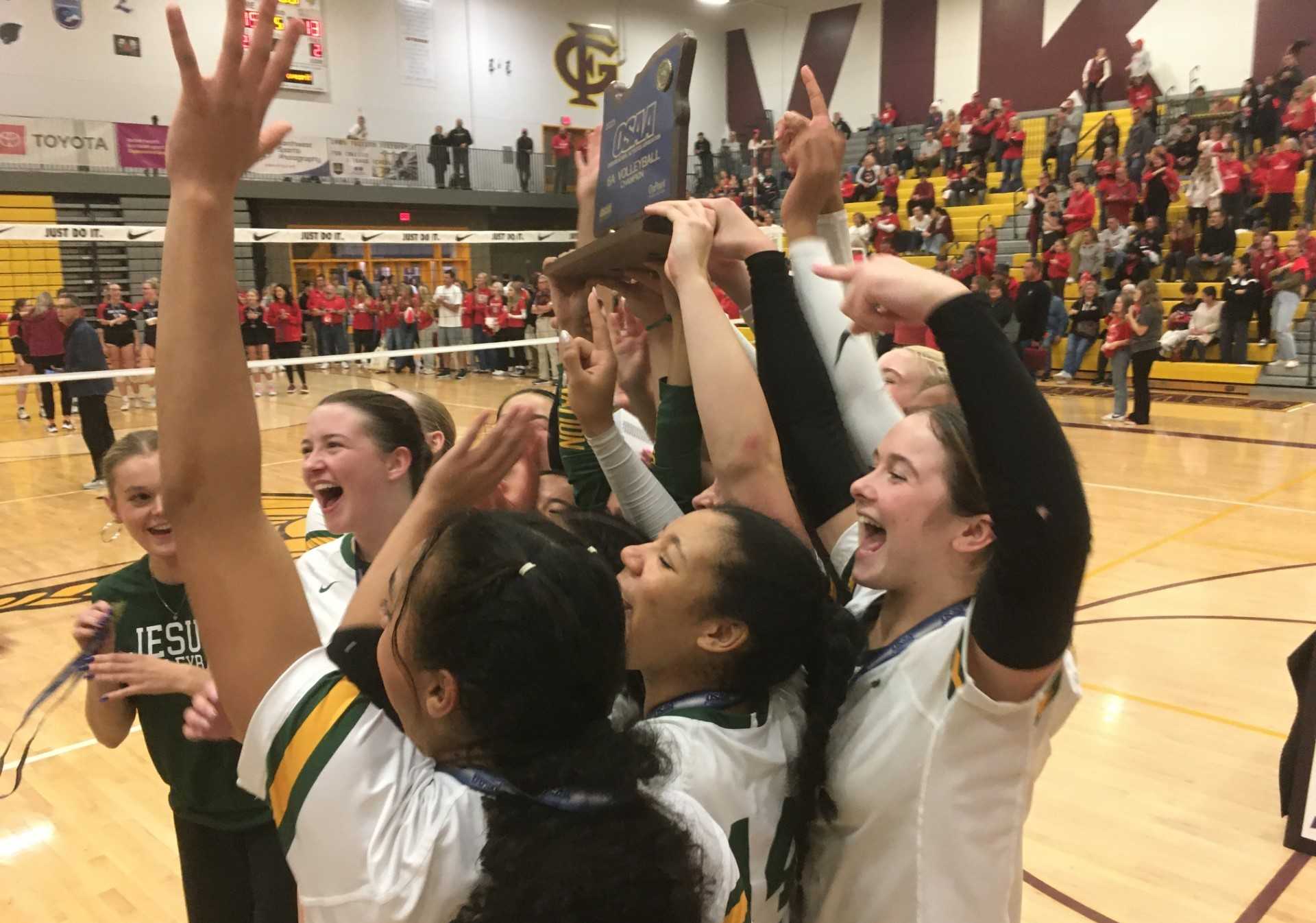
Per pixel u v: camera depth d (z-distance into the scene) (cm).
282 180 1695
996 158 1689
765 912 99
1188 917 246
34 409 1255
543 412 186
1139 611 468
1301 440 882
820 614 104
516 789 78
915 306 88
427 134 2033
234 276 80
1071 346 1260
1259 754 329
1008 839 99
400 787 76
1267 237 1173
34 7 1569
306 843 74
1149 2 1784
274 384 1447
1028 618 85
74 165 1493
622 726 110
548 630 75
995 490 84
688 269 115
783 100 2319
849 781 103
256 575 79
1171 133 1466
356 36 1909
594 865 72
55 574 567
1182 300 1255
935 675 100
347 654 81
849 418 140
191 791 166
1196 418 1002
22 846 285
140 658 152
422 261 1986
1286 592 491
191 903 175
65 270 1518
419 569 79
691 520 105
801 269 143
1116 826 287
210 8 1725
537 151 2194
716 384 114
